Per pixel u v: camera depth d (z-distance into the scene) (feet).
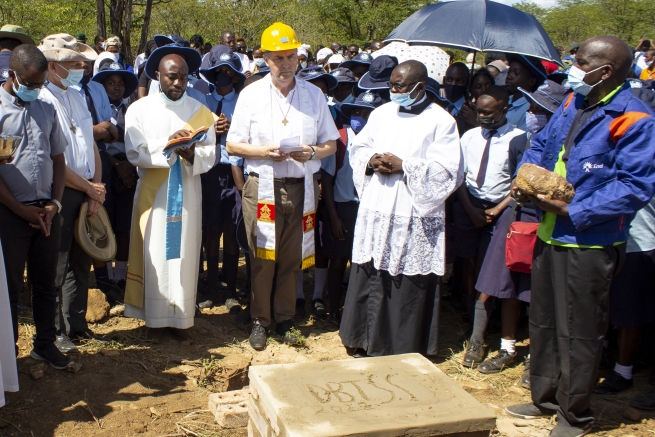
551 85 15.99
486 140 16.67
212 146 16.33
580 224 11.73
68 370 14.11
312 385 11.03
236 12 84.94
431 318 16.17
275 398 10.49
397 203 15.49
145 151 15.74
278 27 15.83
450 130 15.46
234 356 16.08
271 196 16.31
